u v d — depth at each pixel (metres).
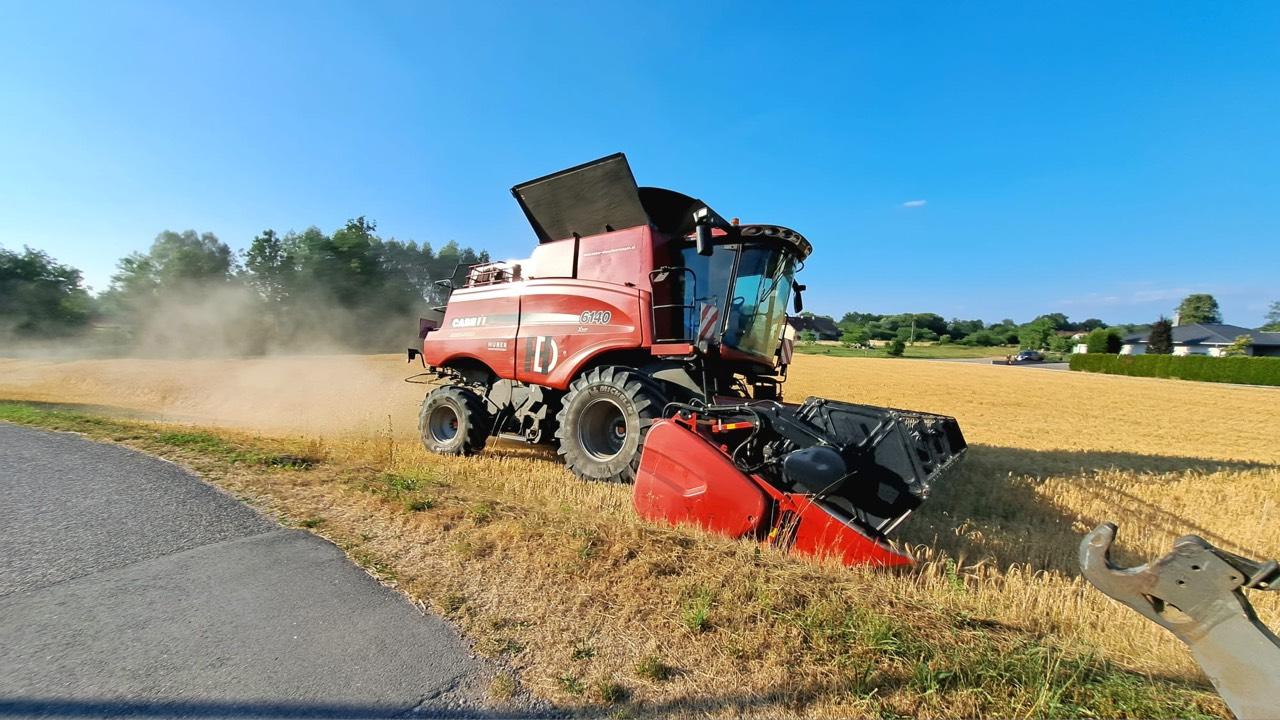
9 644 2.86
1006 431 14.64
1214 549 2.01
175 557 3.93
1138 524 6.20
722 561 3.70
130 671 2.64
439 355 8.78
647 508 4.86
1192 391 32.00
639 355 6.84
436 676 2.65
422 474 6.17
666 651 2.85
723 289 6.66
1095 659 2.90
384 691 2.53
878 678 2.62
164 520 4.63
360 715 2.38
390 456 7.20
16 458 6.61
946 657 2.74
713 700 2.51
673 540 3.99
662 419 5.06
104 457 6.66
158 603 3.29
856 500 4.60
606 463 6.25
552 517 4.40
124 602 3.30
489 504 4.79
